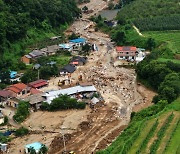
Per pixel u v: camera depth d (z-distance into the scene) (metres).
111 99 127.56
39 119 114.62
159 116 101.25
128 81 143.00
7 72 141.38
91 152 94.31
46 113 118.25
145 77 139.25
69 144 99.19
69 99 120.75
